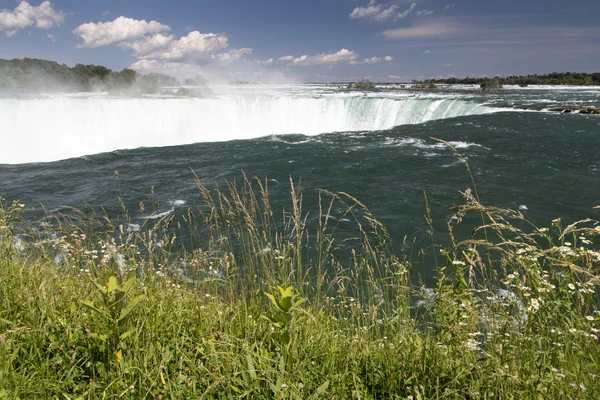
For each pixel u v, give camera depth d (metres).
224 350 2.42
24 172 17.72
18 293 2.92
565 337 2.35
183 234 8.55
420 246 8.80
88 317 2.66
